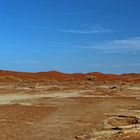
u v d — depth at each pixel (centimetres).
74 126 2086
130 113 2619
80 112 2731
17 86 6331
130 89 5628
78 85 6931
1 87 6069
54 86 6425
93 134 1784
